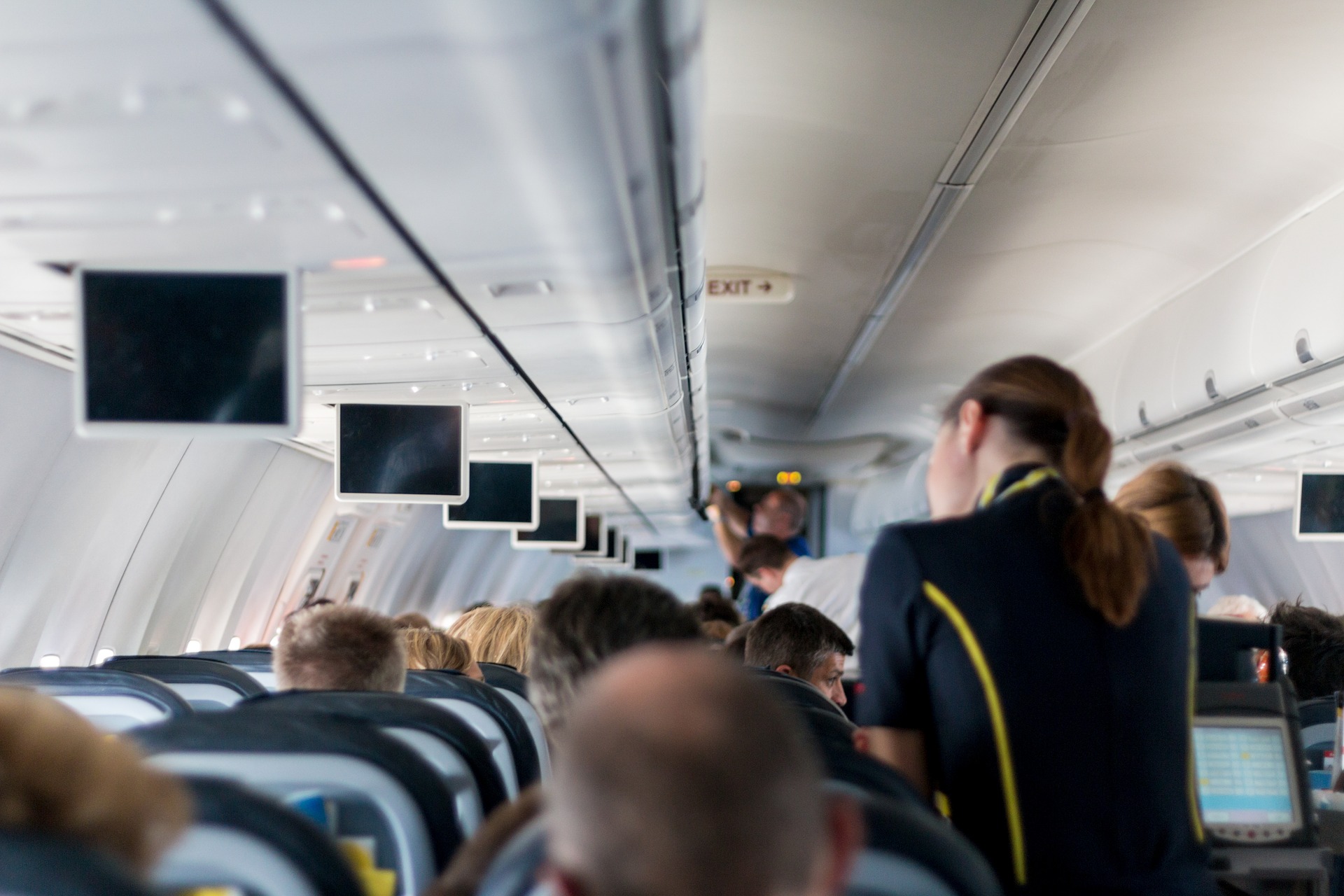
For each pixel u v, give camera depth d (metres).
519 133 2.53
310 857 1.50
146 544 8.54
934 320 10.53
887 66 5.55
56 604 7.79
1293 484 10.66
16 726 1.29
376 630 2.94
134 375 3.52
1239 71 5.56
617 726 0.86
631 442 9.05
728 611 9.34
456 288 3.96
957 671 1.89
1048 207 7.45
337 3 1.97
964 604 1.89
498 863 1.23
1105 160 6.64
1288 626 4.32
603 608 1.85
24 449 6.37
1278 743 2.66
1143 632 1.91
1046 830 1.85
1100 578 1.84
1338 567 12.66
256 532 10.48
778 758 0.87
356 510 12.59
